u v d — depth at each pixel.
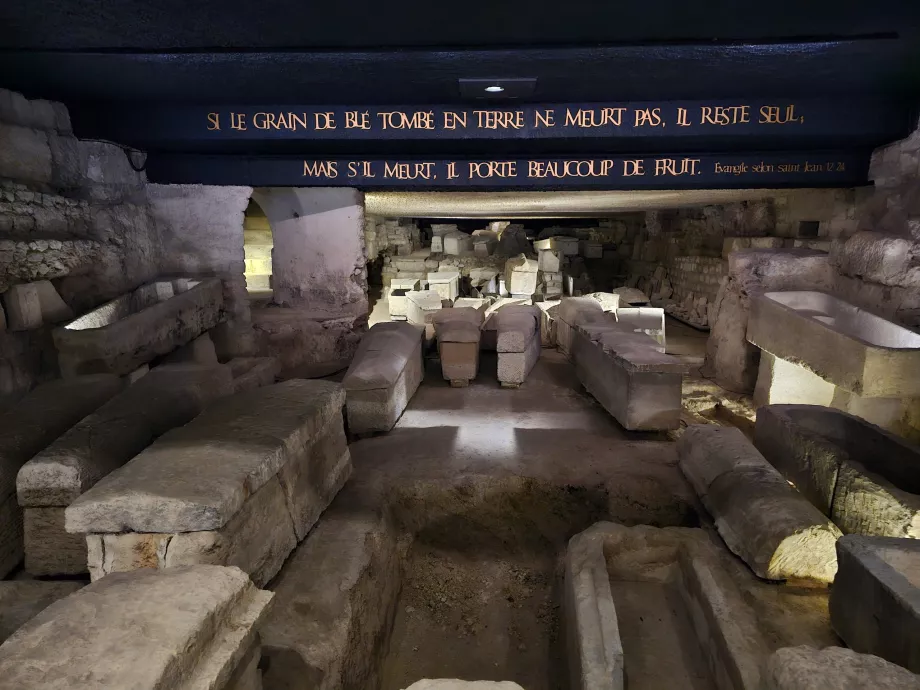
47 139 3.87
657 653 2.53
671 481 3.60
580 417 4.75
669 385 4.17
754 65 3.25
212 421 2.85
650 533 3.01
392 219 12.65
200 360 4.77
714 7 2.72
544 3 2.70
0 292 3.36
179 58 3.23
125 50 3.13
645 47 3.05
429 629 3.11
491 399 5.24
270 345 5.71
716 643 2.33
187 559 2.07
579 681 2.27
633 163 4.28
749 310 5.33
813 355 4.18
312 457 3.04
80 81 3.52
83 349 3.52
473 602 3.26
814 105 3.76
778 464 3.71
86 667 1.34
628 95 3.71
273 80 3.50
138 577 1.74
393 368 4.54
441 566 3.47
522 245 13.35
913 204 4.00
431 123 3.91
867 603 2.12
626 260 13.77
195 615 1.55
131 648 1.40
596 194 6.23
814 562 2.63
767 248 5.68
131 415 2.95
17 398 3.45
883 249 4.12
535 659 2.91
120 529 2.06
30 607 2.21
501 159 4.34
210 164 4.51
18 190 3.54
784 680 1.64
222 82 3.54
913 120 3.81
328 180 4.45
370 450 4.09
